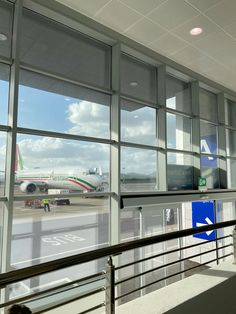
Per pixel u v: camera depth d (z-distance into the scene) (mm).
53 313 3543
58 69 4086
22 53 3707
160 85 5496
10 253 3203
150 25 4348
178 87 6152
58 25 4145
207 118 6906
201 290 2139
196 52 5270
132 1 3736
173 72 5863
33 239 3623
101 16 4145
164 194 5234
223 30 4473
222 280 2330
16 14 3479
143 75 5375
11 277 1230
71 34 4301
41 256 3689
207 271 2529
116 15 4102
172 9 3906
